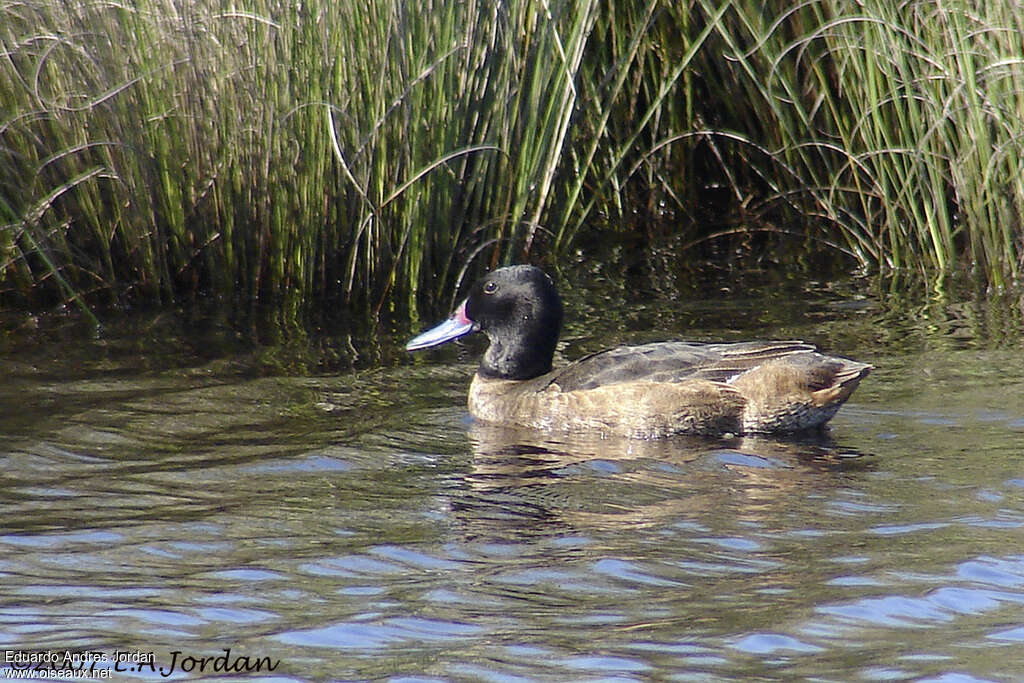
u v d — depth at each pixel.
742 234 16.83
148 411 11.23
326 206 14.22
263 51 13.66
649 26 16.44
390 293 14.49
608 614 7.48
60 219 13.95
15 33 13.14
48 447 10.27
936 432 10.40
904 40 14.73
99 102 13.29
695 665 6.90
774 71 15.66
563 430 11.04
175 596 7.69
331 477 9.68
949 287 14.78
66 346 13.03
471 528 8.67
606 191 17.12
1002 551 8.14
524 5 14.25
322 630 7.30
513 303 11.84
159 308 14.25
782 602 7.58
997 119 14.23
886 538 8.39
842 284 15.09
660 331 13.67
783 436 10.64
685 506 9.03
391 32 13.60
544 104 14.71
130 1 13.39
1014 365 12.08
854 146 16.09
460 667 6.90
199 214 14.30
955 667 6.84
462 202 14.55
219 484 9.51
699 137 17.33
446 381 12.39
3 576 7.91
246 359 12.80
